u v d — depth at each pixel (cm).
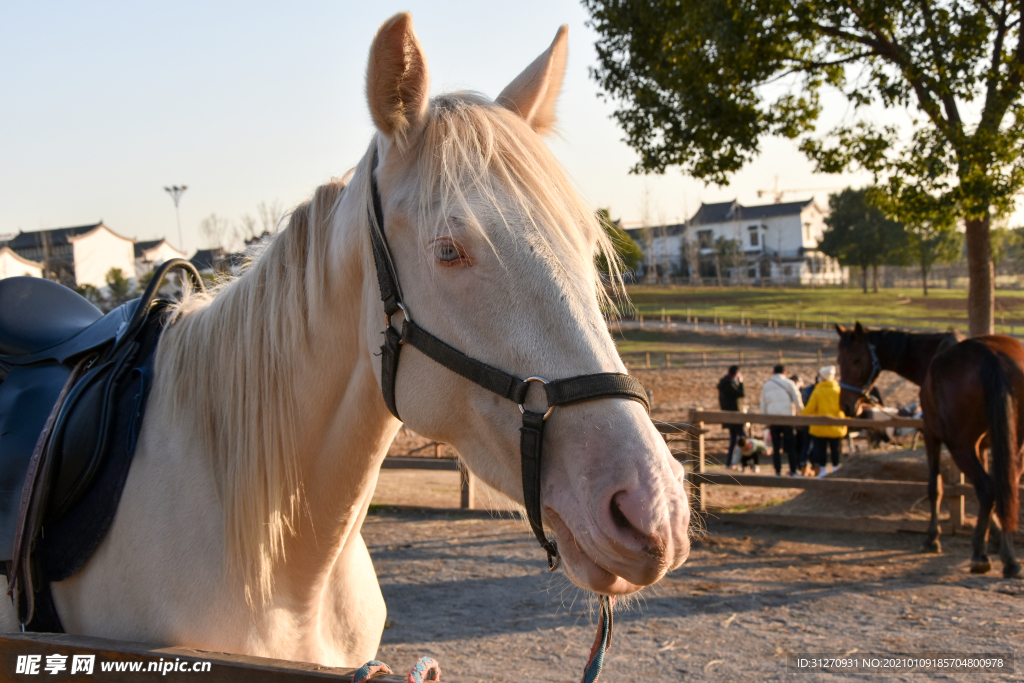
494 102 142
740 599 475
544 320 118
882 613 447
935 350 724
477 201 122
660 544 101
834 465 888
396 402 136
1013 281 5603
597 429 112
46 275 3744
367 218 140
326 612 171
